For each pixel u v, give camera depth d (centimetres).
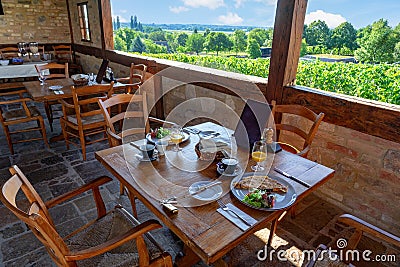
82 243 136
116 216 151
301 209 221
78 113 275
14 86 522
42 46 623
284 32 221
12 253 175
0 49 577
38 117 306
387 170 192
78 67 624
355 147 205
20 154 302
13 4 587
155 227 116
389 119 181
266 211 118
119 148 173
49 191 239
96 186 148
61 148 318
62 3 640
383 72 206
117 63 492
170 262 129
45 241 107
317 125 193
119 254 129
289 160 164
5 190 106
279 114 243
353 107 197
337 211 220
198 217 113
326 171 153
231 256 174
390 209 197
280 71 234
